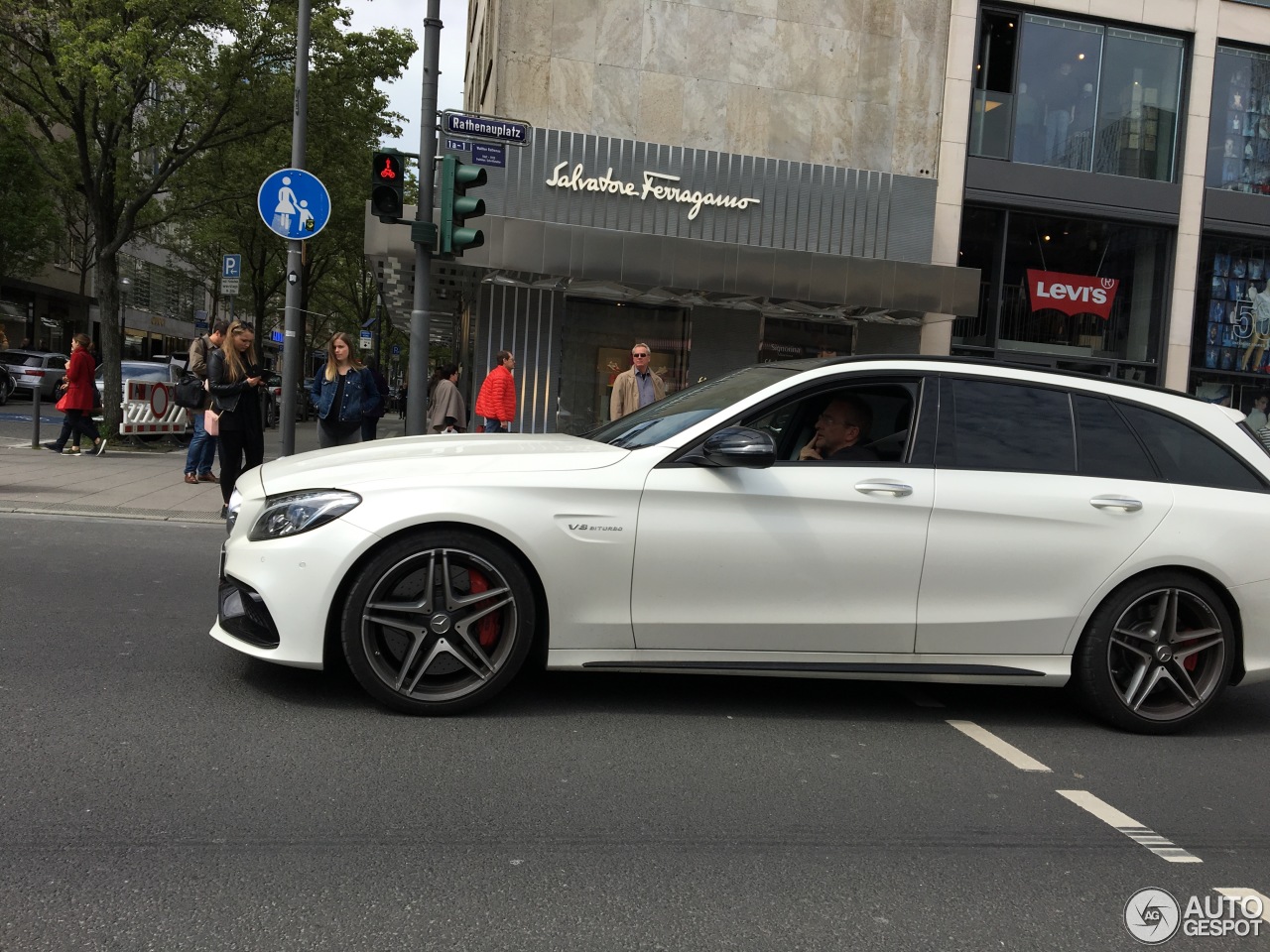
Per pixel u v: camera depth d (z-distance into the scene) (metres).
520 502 3.86
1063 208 15.56
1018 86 15.53
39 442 14.46
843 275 13.45
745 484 4.01
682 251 13.05
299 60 10.79
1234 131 16.20
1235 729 4.61
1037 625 4.24
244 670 4.43
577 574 3.91
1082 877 2.95
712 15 14.60
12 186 28.19
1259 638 4.42
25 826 2.85
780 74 14.84
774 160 14.52
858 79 15.09
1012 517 4.19
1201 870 3.05
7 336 39.47
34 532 7.71
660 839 3.02
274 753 3.50
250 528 3.95
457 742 3.72
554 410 14.46
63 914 2.41
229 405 8.87
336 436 9.67
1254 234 16.17
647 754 3.74
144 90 14.90
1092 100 15.76
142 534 8.03
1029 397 4.45
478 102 18.95
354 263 32.19
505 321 14.29
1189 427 4.56
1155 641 4.34
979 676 4.23
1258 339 16.41
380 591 3.82
